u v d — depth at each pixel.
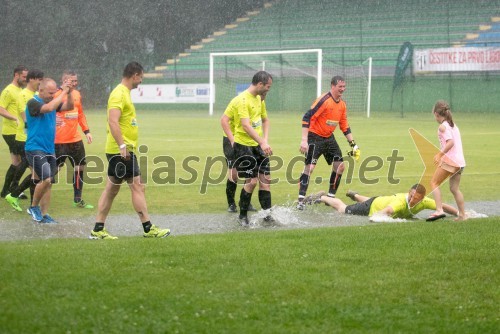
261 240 14.08
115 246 13.33
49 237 16.09
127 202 21.53
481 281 11.04
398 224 16.59
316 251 12.93
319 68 67.94
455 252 12.84
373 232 15.04
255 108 18.52
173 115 75.94
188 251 12.83
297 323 9.20
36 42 89.06
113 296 10.03
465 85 74.94
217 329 8.95
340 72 82.31
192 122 63.19
